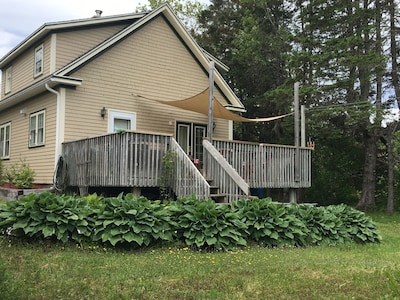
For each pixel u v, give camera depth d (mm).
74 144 11852
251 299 4125
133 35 14047
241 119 15227
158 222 6617
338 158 21547
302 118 13820
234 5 26922
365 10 17016
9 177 14539
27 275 4652
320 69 17828
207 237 6660
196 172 9328
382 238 9359
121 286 4430
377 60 16219
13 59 17547
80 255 5820
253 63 23078
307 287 4609
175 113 15008
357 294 4375
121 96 13633
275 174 11898
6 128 17016
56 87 12562
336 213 8719
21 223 6227
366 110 16578
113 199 6691
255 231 7293
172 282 4652
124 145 9609
